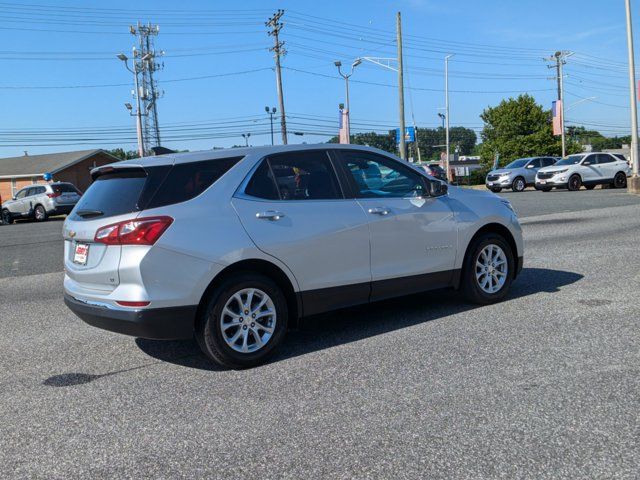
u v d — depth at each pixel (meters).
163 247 4.44
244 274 4.79
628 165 28.83
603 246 10.16
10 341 6.03
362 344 5.30
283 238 4.93
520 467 3.10
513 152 68.44
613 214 15.57
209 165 4.86
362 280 5.39
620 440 3.33
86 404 4.24
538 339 5.16
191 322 4.57
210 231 4.62
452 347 5.06
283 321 4.97
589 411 3.71
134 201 4.56
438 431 3.53
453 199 6.18
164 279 4.45
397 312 6.38
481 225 6.25
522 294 6.88
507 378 4.30
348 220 5.30
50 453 3.51
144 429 3.78
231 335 4.80
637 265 8.26
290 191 5.14
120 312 4.46
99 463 3.36
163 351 5.44
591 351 4.80
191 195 4.68
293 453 3.36
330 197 5.33
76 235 4.84
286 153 5.23
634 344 4.92
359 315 6.36
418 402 3.96
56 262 12.12
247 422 3.80
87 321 4.83
